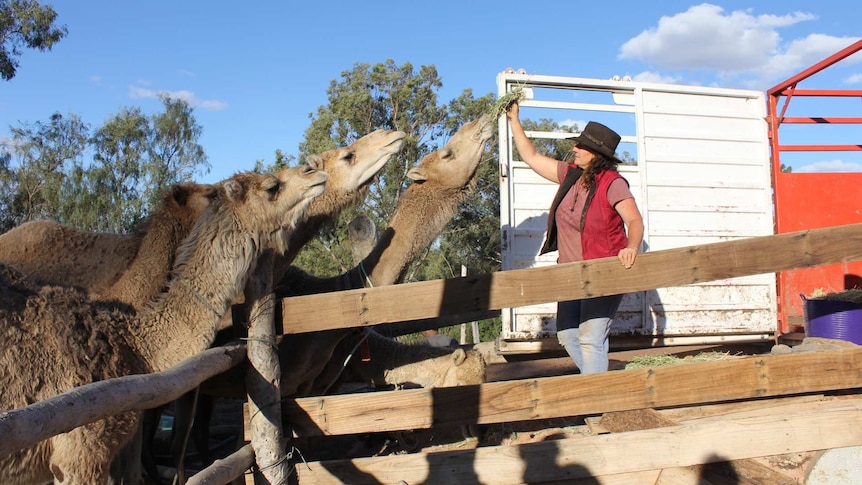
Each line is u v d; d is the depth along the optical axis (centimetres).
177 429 511
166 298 401
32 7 2569
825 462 426
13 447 200
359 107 2655
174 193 512
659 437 419
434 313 429
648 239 788
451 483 421
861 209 838
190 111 3422
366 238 857
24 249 565
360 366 647
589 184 501
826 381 443
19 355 321
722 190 817
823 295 710
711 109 823
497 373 734
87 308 369
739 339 795
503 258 754
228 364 402
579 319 527
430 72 2722
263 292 431
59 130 2977
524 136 596
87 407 247
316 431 430
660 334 779
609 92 806
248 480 428
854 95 840
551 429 556
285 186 438
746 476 417
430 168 632
